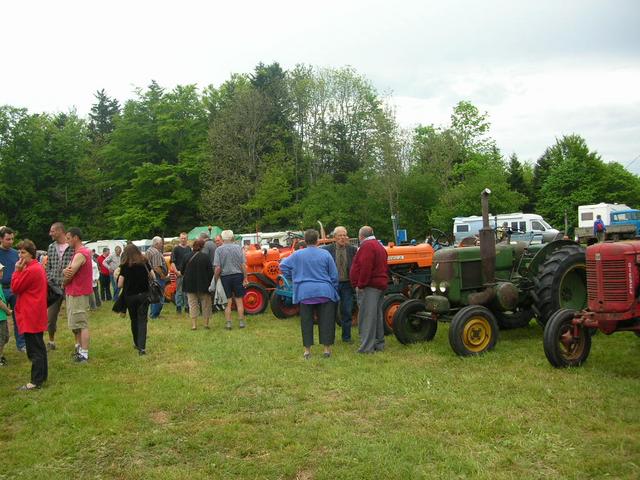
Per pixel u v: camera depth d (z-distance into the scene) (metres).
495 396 5.19
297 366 6.80
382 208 35.34
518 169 54.12
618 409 4.67
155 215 40.88
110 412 5.22
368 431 4.51
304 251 7.35
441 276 7.52
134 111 44.44
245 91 39.44
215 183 37.75
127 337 9.48
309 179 41.19
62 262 8.55
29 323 6.15
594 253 5.75
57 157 46.22
